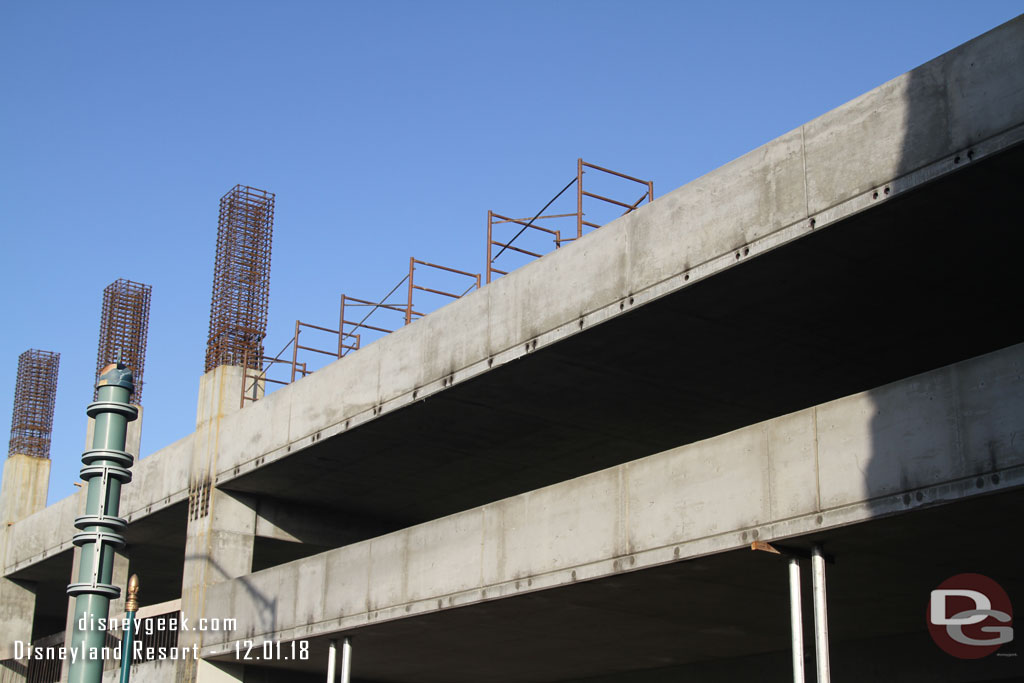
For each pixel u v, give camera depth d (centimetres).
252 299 3178
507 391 2283
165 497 3150
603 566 1877
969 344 2030
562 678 3041
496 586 2078
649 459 1847
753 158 1744
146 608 3120
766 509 1644
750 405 2330
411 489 2959
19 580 4178
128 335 4028
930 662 2275
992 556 1712
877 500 1503
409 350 2403
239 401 3058
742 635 2380
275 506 3059
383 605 2339
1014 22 1447
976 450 1412
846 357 2084
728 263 1742
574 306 2000
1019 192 1522
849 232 1638
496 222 2392
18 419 4469
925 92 1529
